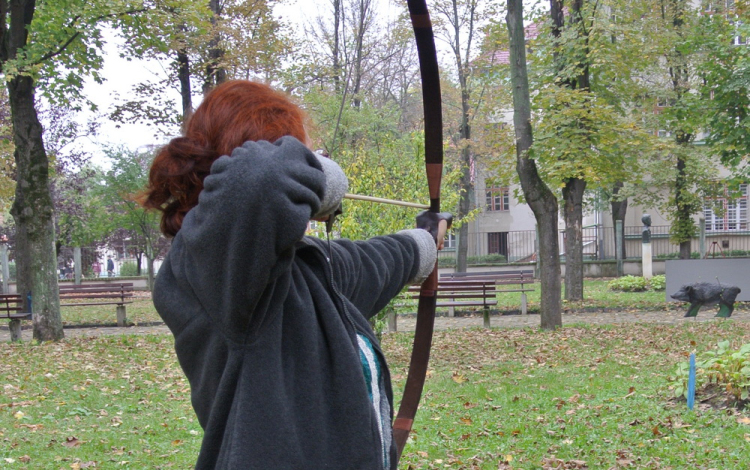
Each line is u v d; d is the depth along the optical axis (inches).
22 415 265.4
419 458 199.9
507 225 1382.9
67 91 514.0
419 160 347.9
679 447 198.4
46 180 481.1
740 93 541.0
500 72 680.4
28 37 476.7
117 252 1148.5
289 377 48.0
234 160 44.3
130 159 907.4
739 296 526.0
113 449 219.5
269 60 602.9
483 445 211.0
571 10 581.3
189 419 260.1
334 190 50.1
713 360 251.3
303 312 49.5
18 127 470.0
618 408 246.1
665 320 532.4
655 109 816.9
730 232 1120.2
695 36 553.6
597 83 609.9
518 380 313.6
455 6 838.5
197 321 48.9
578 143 492.7
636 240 1131.9
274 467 44.8
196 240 45.0
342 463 47.8
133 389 319.3
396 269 62.7
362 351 53.7
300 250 52.7
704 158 843.4
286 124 52.9
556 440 213.6
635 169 588.1
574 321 550.6
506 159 580.1
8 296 510.6
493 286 510.6
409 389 75.2
